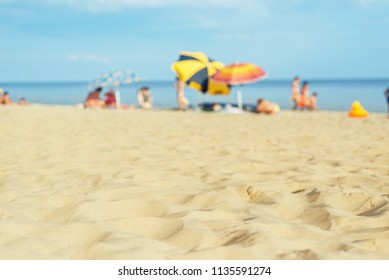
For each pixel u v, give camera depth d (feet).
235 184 11.89
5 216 8.67
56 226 8.15
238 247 7.18
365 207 9.98
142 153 17.63
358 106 39.17
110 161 15.75
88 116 36.91
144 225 8.57
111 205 9.79
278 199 10.46
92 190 11.16
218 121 34.17
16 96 118.52
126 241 7.48
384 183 12.19
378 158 16.38
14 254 6.76
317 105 69.62
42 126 27.63
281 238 7.75
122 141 21.39
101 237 7.77
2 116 33.45
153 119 35.40
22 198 10.10
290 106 68.13
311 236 8.09
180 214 9.16
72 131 25.34
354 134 24.66
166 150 18.58
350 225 8.75
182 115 40.60
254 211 9.51
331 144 20.67
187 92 128.77
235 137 23.48
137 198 10.21
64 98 104.63
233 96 100.27
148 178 12.84
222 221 8.65
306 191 11.32
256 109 43.62
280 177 13.15
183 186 11.98
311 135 24.06
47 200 10.11
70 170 13.82
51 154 16.75
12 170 13.46
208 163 15.43
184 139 22.50
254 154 17.57
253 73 43.09
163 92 133.80
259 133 25.48
